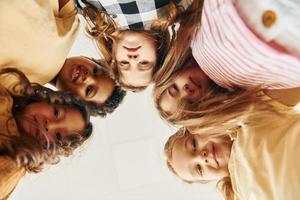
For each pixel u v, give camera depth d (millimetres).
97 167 1316
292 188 655
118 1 808
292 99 758
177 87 916
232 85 777
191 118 915
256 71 672
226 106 823
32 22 773
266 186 701
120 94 1066
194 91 896
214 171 937
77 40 1128
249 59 646
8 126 800
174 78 909
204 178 960
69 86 1021
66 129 908
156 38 857
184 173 989
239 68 691
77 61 1021
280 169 685
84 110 954
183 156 974
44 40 804
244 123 799
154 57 886
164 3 802
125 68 922
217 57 709
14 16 754
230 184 932
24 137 816
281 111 760
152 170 1326
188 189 1332
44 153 857
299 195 643
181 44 837
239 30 615
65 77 1016
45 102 882
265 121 763
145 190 1331
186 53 860
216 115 851
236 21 612
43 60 835
